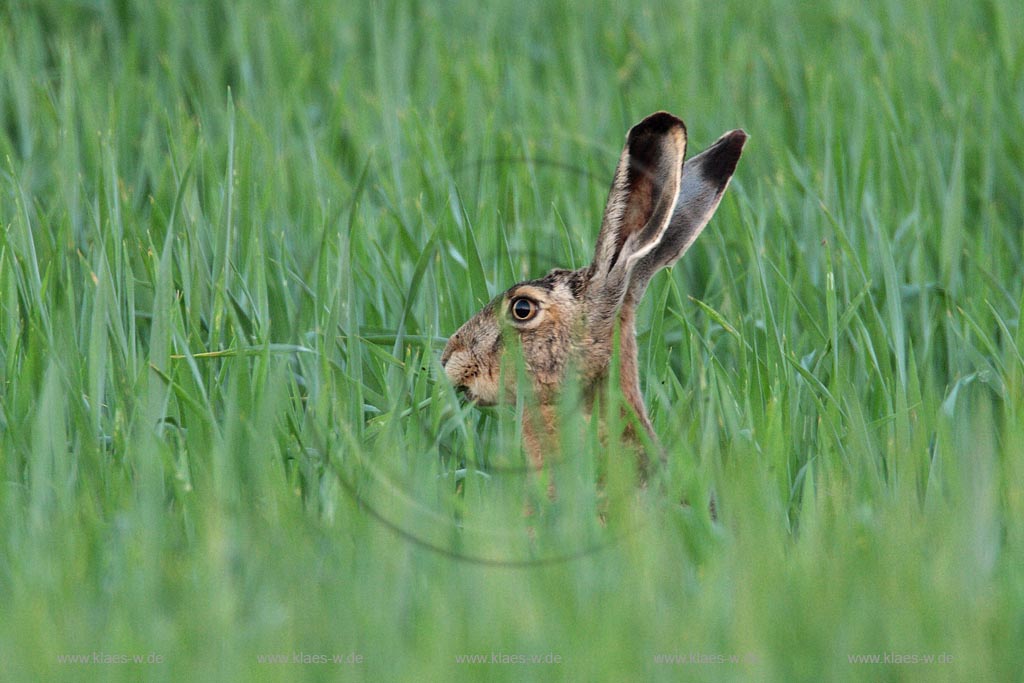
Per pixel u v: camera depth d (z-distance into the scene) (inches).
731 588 274.5
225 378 377.1
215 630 258.1
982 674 257.1
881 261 449.4
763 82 625.3
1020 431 336.2
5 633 256.7
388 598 273.1
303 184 495.5
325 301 399.2
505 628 260.1
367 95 593.6
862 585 273.4
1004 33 619.2
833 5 707.4
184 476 323.9
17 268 394.3
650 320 433.7
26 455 341.4
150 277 418.3
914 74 599.5
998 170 528.7
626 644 253.4
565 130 561.0
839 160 506.9
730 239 466.9
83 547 287.9
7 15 666.8
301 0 707.4
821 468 333.1
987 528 298.0
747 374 366.0
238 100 610.2
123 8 683.4
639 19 704.4
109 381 373.1
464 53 639.1
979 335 390.6
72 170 467.8
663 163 332.2
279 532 295.3
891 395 389.4
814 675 254.2
